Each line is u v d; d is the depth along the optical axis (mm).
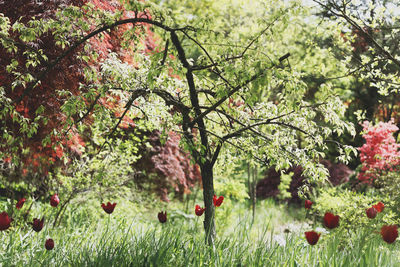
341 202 5355
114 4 5117
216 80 4688
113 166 5977
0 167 5676
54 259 3510
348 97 11672
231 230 7695
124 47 4434
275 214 9906
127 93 4316
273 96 8922
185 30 4070
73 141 5578
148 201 8641
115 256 3412
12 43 3900
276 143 3875
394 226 3092
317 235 3133
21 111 5043
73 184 5812
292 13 3875
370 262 3211
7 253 3516
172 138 7586
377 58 6125
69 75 4801
